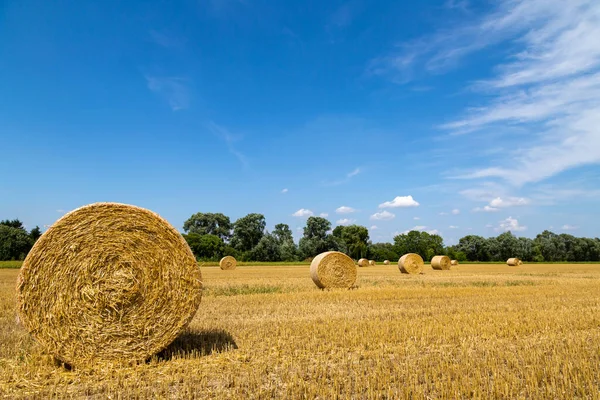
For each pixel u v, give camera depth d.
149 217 7.93
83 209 7.52
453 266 55.09
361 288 20.16
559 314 11.70
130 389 6.05
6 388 6.04
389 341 8.75
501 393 5.71
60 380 6.57
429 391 5.97
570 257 101.00
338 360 7.43
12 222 83.62
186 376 6.60
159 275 7.86
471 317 11.26
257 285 22.09
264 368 6.89
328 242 89.25
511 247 94.62
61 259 7.28
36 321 7.05
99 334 7.34
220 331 9.56
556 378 6.34
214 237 85.75
